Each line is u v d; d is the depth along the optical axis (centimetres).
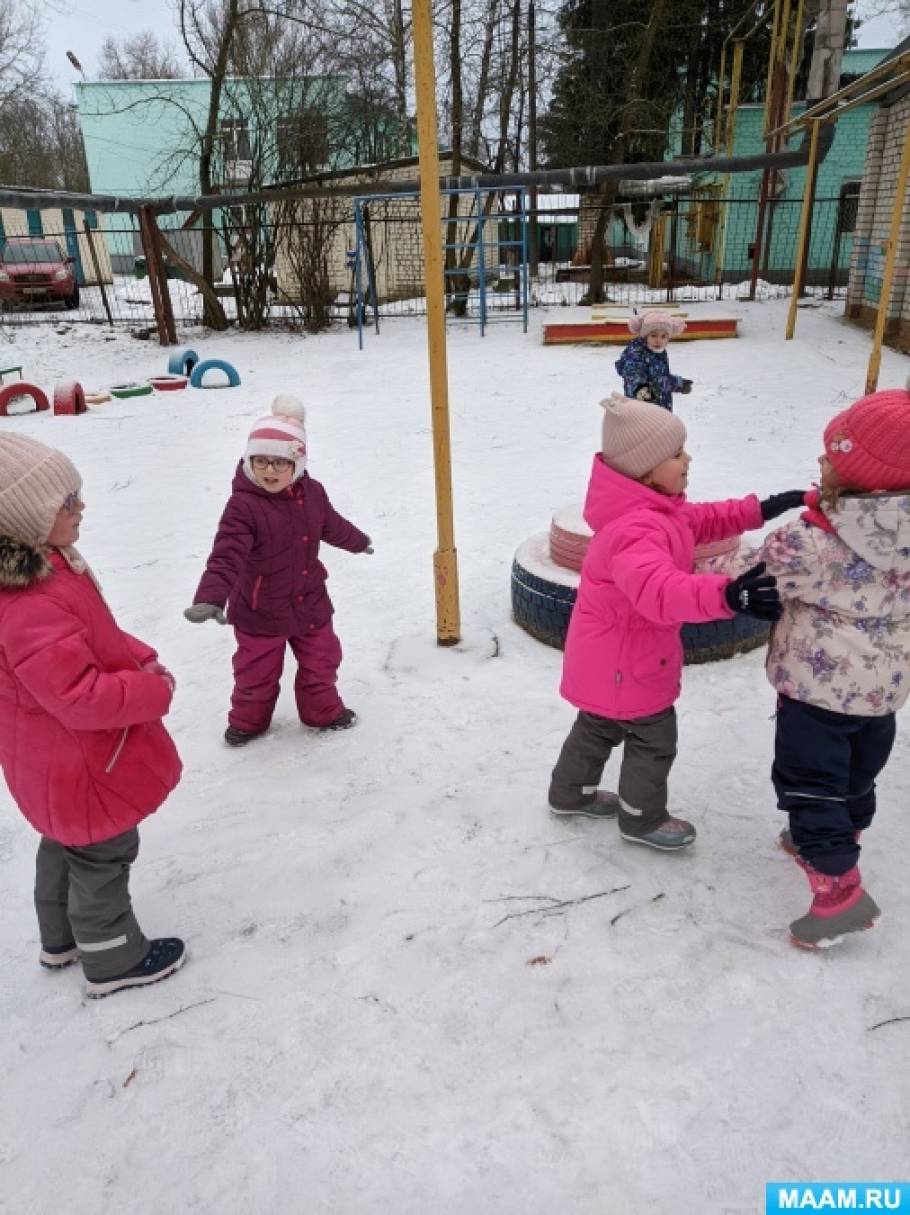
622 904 247
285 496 305
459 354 1260
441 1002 218
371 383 1115
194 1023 216
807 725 218
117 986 227
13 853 286
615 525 232
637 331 580
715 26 2044
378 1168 179
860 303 1314
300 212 1639
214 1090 198
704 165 1323
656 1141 182
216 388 1145
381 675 383
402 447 789
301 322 1688
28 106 2483
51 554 189
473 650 402
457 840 277
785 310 1474
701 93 2181
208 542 572
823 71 1271
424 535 561
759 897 248
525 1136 184
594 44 1850
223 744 339
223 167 1698
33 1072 205
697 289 1864
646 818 263
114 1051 210
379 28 1659
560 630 394
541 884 256
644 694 246
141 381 1234
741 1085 193
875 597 205
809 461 677
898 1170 175
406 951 234
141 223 1481
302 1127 189
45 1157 186
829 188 1881
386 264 2002
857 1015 209
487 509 605
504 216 1362
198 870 269
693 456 704
